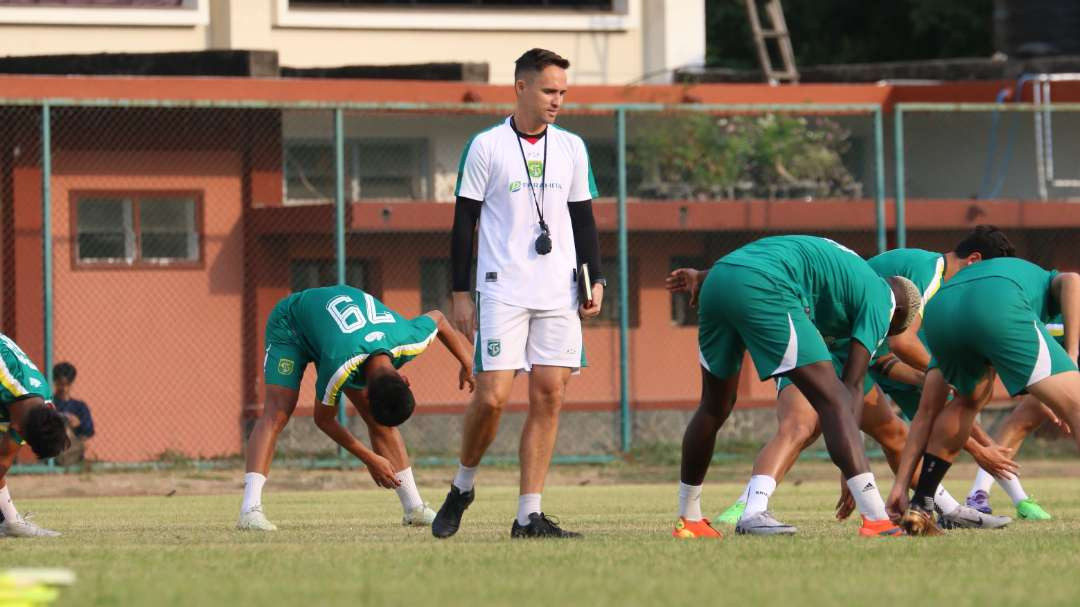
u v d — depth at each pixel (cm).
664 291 6538
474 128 6681
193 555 2067
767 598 1545
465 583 1689
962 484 4738
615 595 1571
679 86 6688
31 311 5856
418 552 2092
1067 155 7069
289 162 6450
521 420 6100
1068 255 6725
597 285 2450
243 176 6194
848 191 6912
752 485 2506
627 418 5525
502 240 2411
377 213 6041
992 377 2611
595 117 6712
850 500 2812
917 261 2769
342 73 6638
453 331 2748
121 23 7019
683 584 1669
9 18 6831
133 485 4925
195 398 6062
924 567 1845
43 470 5091
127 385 5981
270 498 4341
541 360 2427
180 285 6075
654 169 6675
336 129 5194
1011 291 2488
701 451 2473
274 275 6194
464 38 7544
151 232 6072
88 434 5194
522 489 2438
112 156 6009
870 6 10812
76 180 5959
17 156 5847
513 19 7588
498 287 2402
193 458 5691
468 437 2431
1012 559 1938
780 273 2302
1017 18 7644
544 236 2409
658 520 3056
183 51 6575
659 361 6500
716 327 2364
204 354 6088
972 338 2491
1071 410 2455
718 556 1986
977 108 5506
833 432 2308
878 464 5484
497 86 6456
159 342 6038
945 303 2531
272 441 2848
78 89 5884
